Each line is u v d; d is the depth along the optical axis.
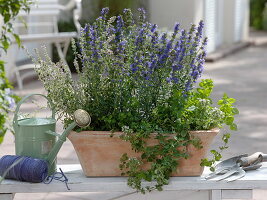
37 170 2.27
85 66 2.39
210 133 2.29
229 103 2.45
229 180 2.31
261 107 6.72
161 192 2.46
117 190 2.32
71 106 2.40
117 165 2.34
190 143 2.29
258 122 5.95
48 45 8.54
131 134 2.27
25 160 2.30
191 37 2.42
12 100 4.34
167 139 2.30
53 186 2.30
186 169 2.34
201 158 2.33
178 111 2.30
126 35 2.45
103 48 2.34
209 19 11.23
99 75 2.37
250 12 19.39
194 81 2.40
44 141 2.37
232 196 2.35
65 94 2.40
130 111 2.36
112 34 2.44
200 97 2.45
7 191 2.30
